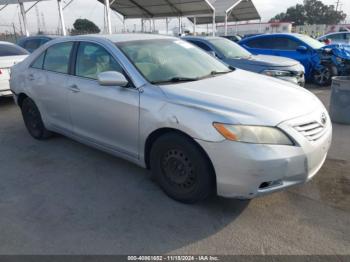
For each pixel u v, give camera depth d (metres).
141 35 4.30
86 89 3.87
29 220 3.06
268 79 3.92
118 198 3.40
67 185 3.71
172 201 3.30
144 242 2.72
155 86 3.30
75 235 2.83
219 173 2.82
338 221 2.92
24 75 5.00
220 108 2.88
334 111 5.96
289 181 2.84
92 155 4.53
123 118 3.48
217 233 2.81
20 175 3.99
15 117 6.73
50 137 5.21
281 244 2.65
